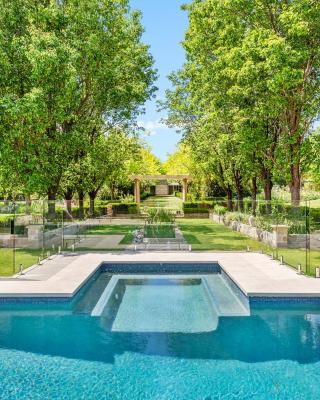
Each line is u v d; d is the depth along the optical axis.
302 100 16.98
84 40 17.97
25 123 15.88
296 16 14.59
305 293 9.11
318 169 18.27
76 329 7.96
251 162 21.94
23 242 15.84
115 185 45.12
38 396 5.49
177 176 41.50
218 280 12.01
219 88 19.12
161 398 5.45
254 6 17.36
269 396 5.49
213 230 24.00
